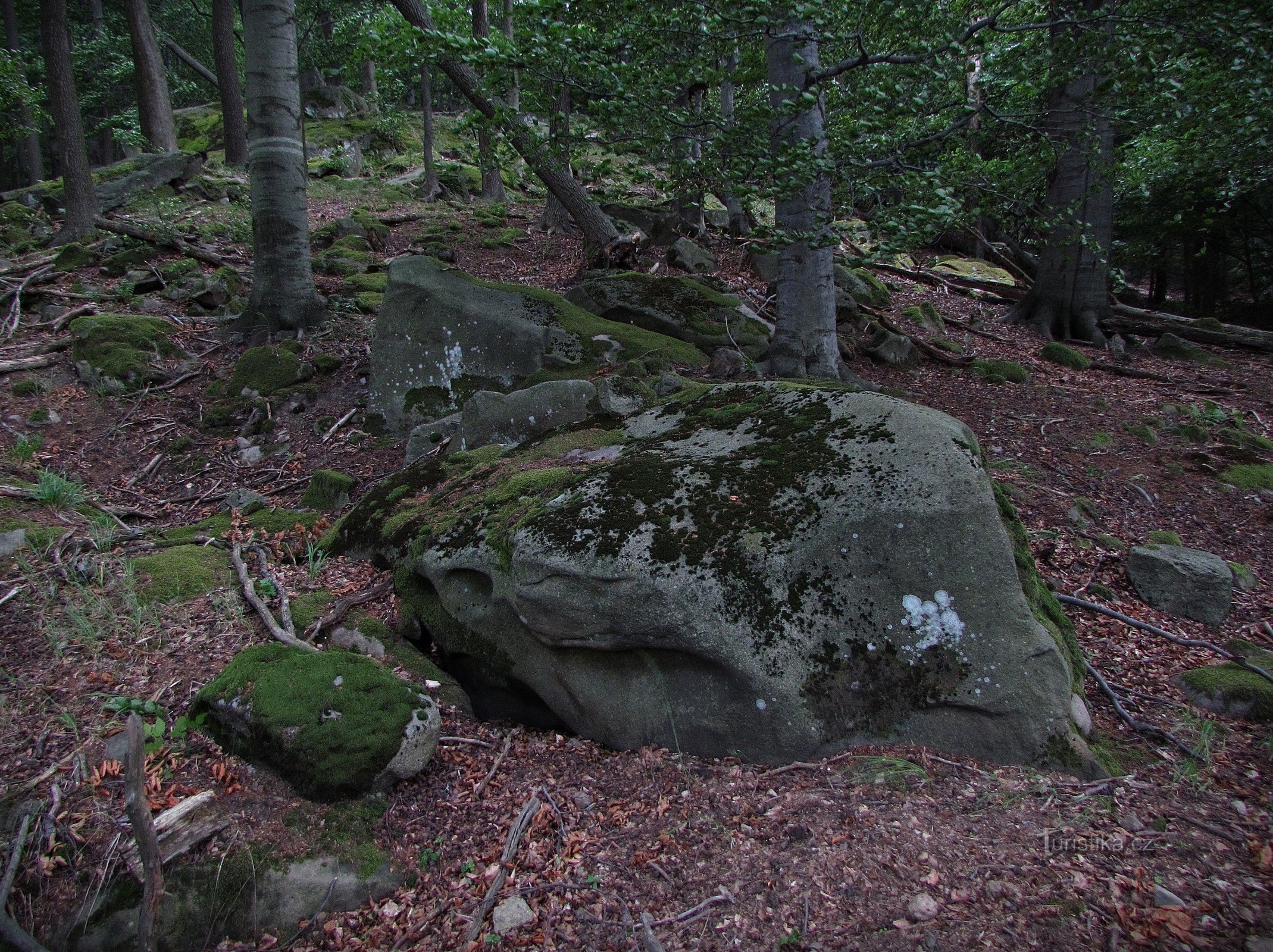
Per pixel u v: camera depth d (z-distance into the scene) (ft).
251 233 38.40
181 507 19.53
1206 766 9.78
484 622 11.97
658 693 10.49
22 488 18.30
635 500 11.38
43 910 8.63
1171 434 22.70
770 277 33.83
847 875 8.00
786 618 10.04
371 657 12.66
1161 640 13.41
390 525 14.92
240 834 9.18
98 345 25.49
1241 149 23.44
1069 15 15.48
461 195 56.29
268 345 26.40
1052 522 17.37
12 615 13.37
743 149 15.76
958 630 9.91
